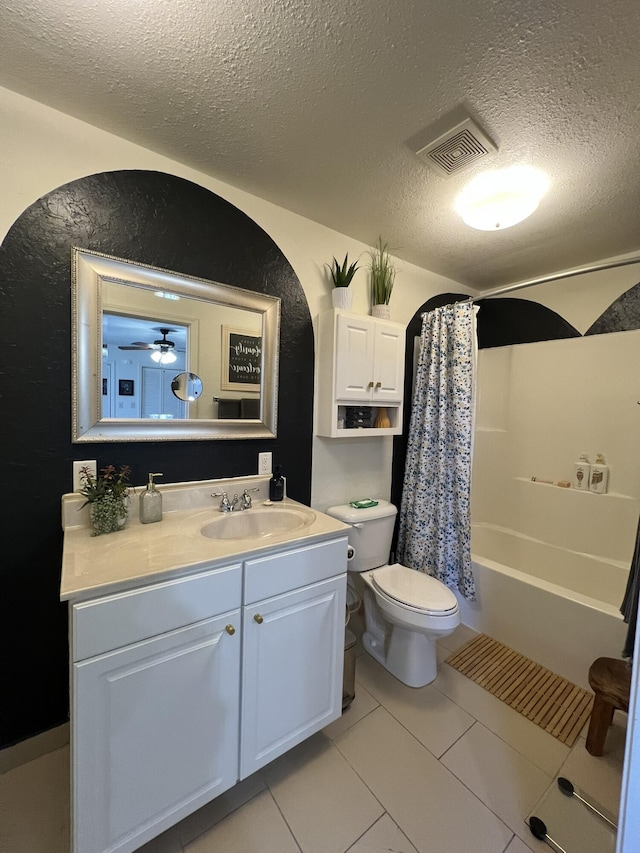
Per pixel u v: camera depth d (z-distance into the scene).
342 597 1.41
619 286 2.25
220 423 1.65
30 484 1.27
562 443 2.52
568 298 2.47
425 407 2.28
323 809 1.17
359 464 2.24
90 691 0.88
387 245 2.12
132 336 1.42
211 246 1.59
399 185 1.59
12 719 1.29
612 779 1.29
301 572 1.27
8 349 1.21
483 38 0.95
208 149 1.40
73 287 1.29
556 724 1.52
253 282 1.72
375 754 1.37
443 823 1.14
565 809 1.18
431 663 1.76
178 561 1.03
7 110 1.17
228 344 1.66
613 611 1.65
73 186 1.28
